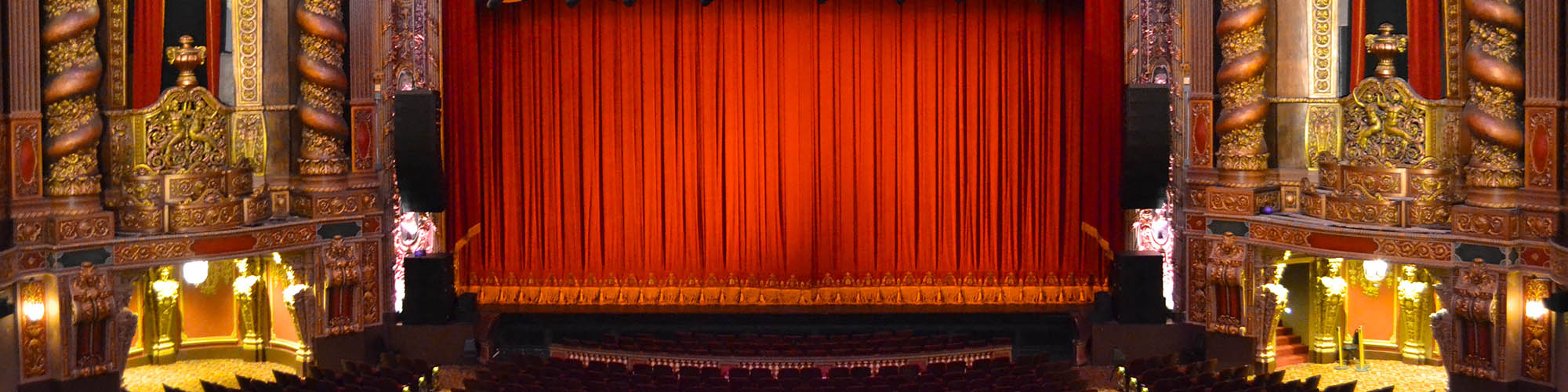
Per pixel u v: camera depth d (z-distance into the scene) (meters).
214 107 25.08
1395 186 23.64
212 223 24.56
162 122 24.45
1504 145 22.70
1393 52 23.83
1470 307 22.72
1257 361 25.45
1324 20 25.48
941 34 28.83
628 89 29.09
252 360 27.47
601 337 27.72
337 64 26.28
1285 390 21.83
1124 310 26.03
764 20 28.97
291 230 25.42
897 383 23.20
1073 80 28.59
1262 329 25.31
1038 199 28.94
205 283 27.41
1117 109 26.69
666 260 29.47
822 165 29.23
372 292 26.61
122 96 24.41
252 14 25.81
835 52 29.00
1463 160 23.47
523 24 28.92
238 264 26.91
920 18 28.84
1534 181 22.34
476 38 27.45
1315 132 25.67
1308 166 25.77
